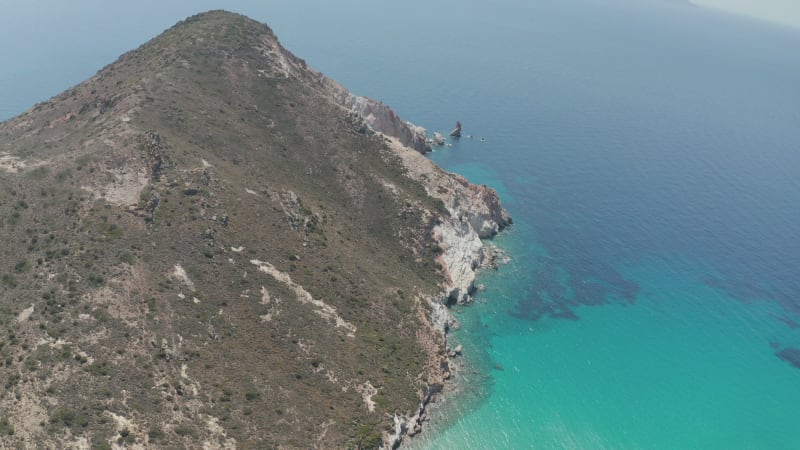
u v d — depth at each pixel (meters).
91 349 68.50
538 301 120.44
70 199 86.50
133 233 84.25
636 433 90.56
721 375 105.25
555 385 98.25
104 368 67.06
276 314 85.62
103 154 93.75
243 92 129.75
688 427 92.81
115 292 75.81
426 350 96.12
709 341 113.88
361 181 124.69
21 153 99.88
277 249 95.38
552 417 91.62
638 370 104.06
